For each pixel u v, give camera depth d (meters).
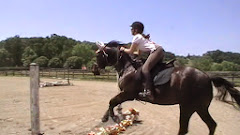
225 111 9.59
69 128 6.31
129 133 6.01
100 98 12.14
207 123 4.95
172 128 6.63
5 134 5.58
